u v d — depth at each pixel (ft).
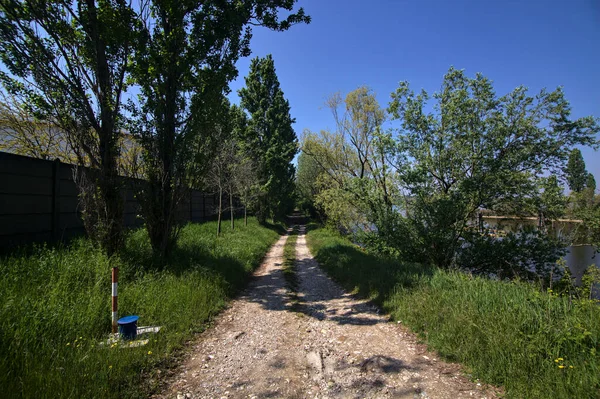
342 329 15.99
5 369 8.78
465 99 32.96
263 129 94.12
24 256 16.87
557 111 31.19
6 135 34.88
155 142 23.65
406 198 36.04
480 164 32.81
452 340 12.42
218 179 48.21
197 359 12.44
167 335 13.64
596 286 23.88
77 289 15.08
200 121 23.85
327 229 87.51
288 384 10.57
